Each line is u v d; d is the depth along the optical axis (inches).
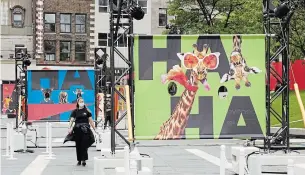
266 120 593.3
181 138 577.6
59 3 2504.9
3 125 1791.3
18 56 1200.8
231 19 1594.5
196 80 579.8
